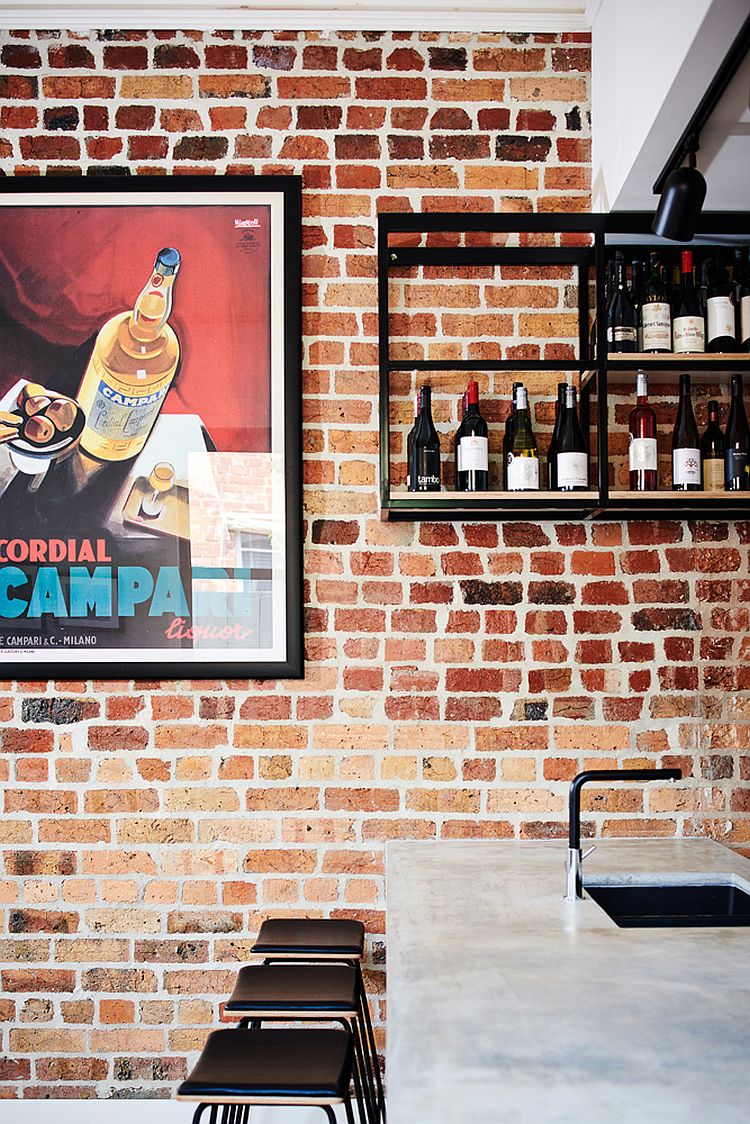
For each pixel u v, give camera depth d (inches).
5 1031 99.9
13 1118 99.1
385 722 101.4
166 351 101.6
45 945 100.1
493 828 101.2
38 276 101.7
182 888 100.3
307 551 102.0
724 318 95.3
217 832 100.6
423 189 103.3
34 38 103.1
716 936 70.0
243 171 102.9
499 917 73.8
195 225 101.7
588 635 102.3
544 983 59.9
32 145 103.0
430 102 103.1
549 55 103.0
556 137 102.9
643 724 102.1
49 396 101.6
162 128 103.0
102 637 100.7
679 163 84.7
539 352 102.9
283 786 100.9
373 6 102.1
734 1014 55.0
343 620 101.7
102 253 101.8
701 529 103.1
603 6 98.0
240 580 100.9
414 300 102.9
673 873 86.0
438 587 102.0
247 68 103.1
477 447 95.5
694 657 102.5
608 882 85.7
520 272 103.0
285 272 101.4
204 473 101.2
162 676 100.3
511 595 102.3
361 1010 90.6
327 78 103.2
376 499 102.2
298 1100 62.9
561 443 100.9
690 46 68.9
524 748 101.7
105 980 99.9
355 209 103.0
